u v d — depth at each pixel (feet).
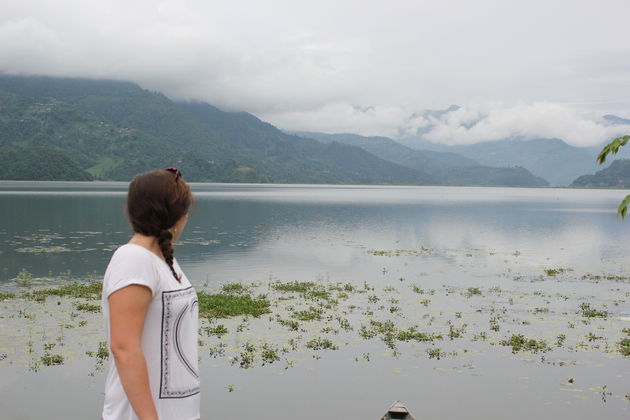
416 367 40.27
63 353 41.50
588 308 60.18
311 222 184.03
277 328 49.75
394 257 102.63
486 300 64.34
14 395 34.01
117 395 9.58
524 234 155.94
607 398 35.06
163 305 9.37
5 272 78.13
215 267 86.58
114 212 198.59
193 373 10.02
